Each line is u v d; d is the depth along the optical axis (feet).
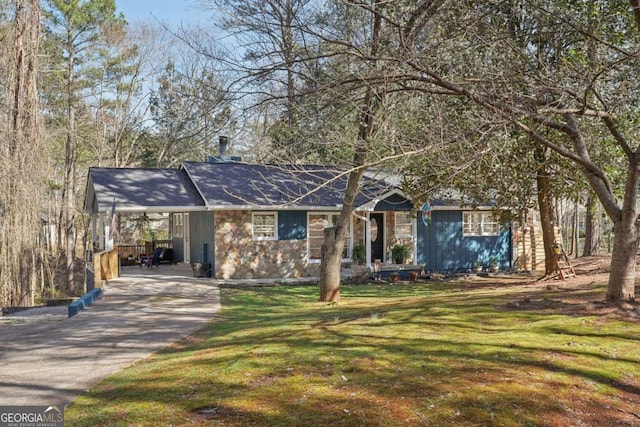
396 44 27.89
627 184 25.54
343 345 20.20
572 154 25.72
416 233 63.82
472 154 24.66
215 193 56.39
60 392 17.42
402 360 17.88
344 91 26.73
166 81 95.14
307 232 60.08
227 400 14.76
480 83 25.18
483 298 32.48
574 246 93.04
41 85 84.58
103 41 97.96
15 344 26.66
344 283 57.21
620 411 14.32
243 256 56.85
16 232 56.08
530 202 54.24
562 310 25.57
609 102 26.86
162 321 32.32
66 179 95.14
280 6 28.89
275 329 25.04
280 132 33.06
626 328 21.39
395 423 13.08
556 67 29.99
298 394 14.99
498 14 28.32
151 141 111.55
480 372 16.51
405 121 29.66
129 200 54.39
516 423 13.33
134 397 15.72
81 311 36.52
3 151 57.11
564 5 29.78
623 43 31.50
